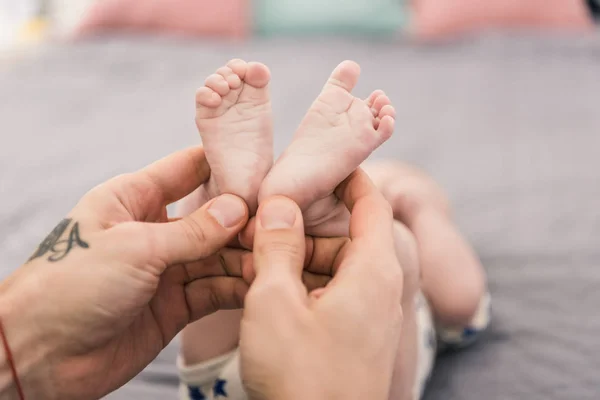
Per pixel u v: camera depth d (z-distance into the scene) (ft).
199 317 2.39
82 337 1.97
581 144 4.91
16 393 1.98
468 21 7.61
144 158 4.69
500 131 5.20
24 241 3.60
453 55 7.18
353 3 7.93
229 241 2.15
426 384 2.89
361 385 1.65
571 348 2.90
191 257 2.04
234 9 7.95
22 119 5.49
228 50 7.44
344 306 1.71
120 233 1.97
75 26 8.55
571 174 4.45
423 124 5.35
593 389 2.66
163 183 2.29
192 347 2.47
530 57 6.86
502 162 4.67
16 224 3.82
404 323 2.48
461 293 3.00
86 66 6.84
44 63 6.91
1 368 1.92
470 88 6.13
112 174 4.41
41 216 3.87
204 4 7.93
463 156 4.78
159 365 2.88
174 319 2.33
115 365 2.17
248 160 2.19
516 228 3.84
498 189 4.29
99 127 5.32
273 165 2.21
